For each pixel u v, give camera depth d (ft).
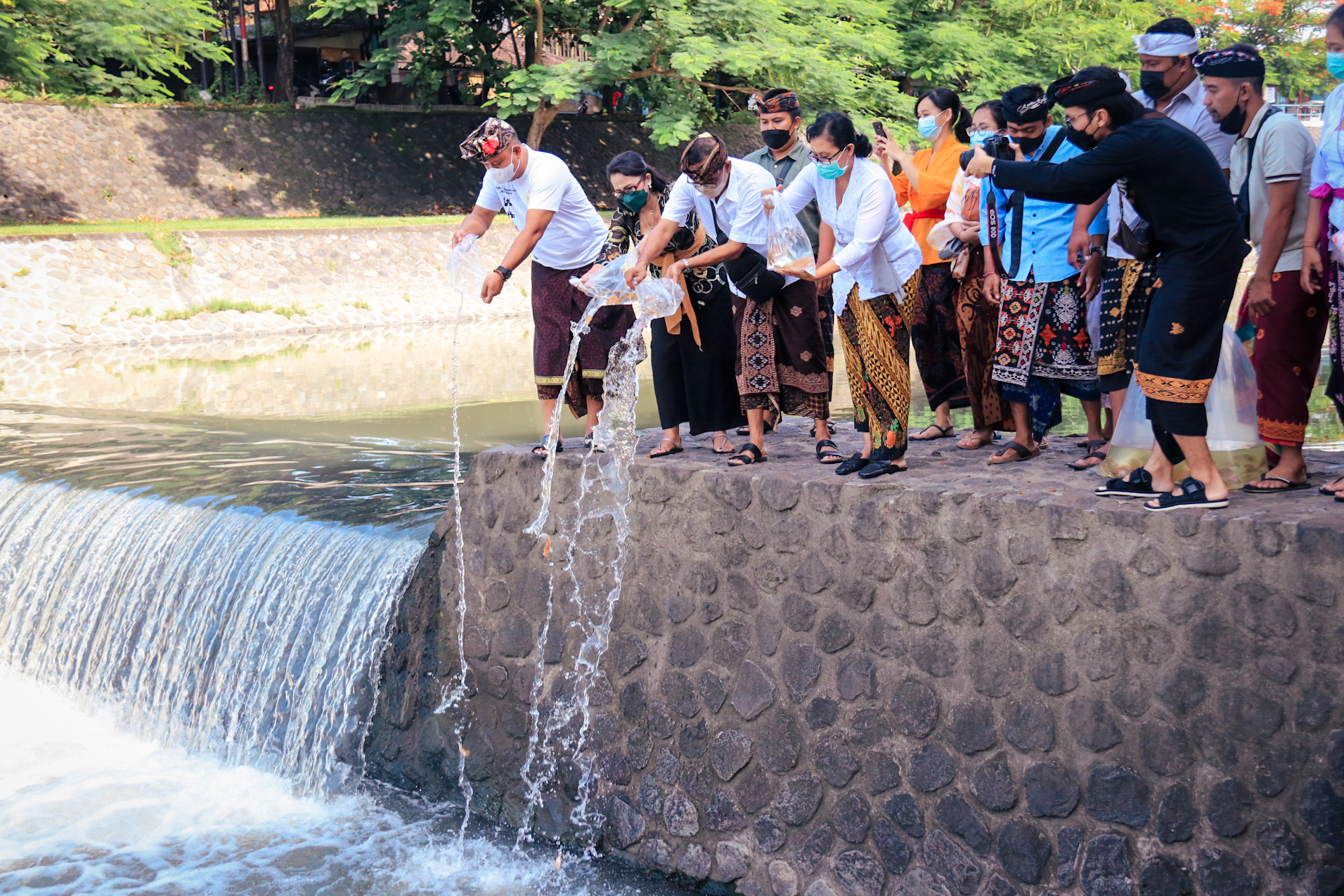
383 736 19.10
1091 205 15.05
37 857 17.44
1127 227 13.74
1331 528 11.21
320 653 19.97
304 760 19.76
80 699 23.41
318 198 80.84
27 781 20.11
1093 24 88.99
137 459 28.22
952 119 18.53
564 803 17.22
